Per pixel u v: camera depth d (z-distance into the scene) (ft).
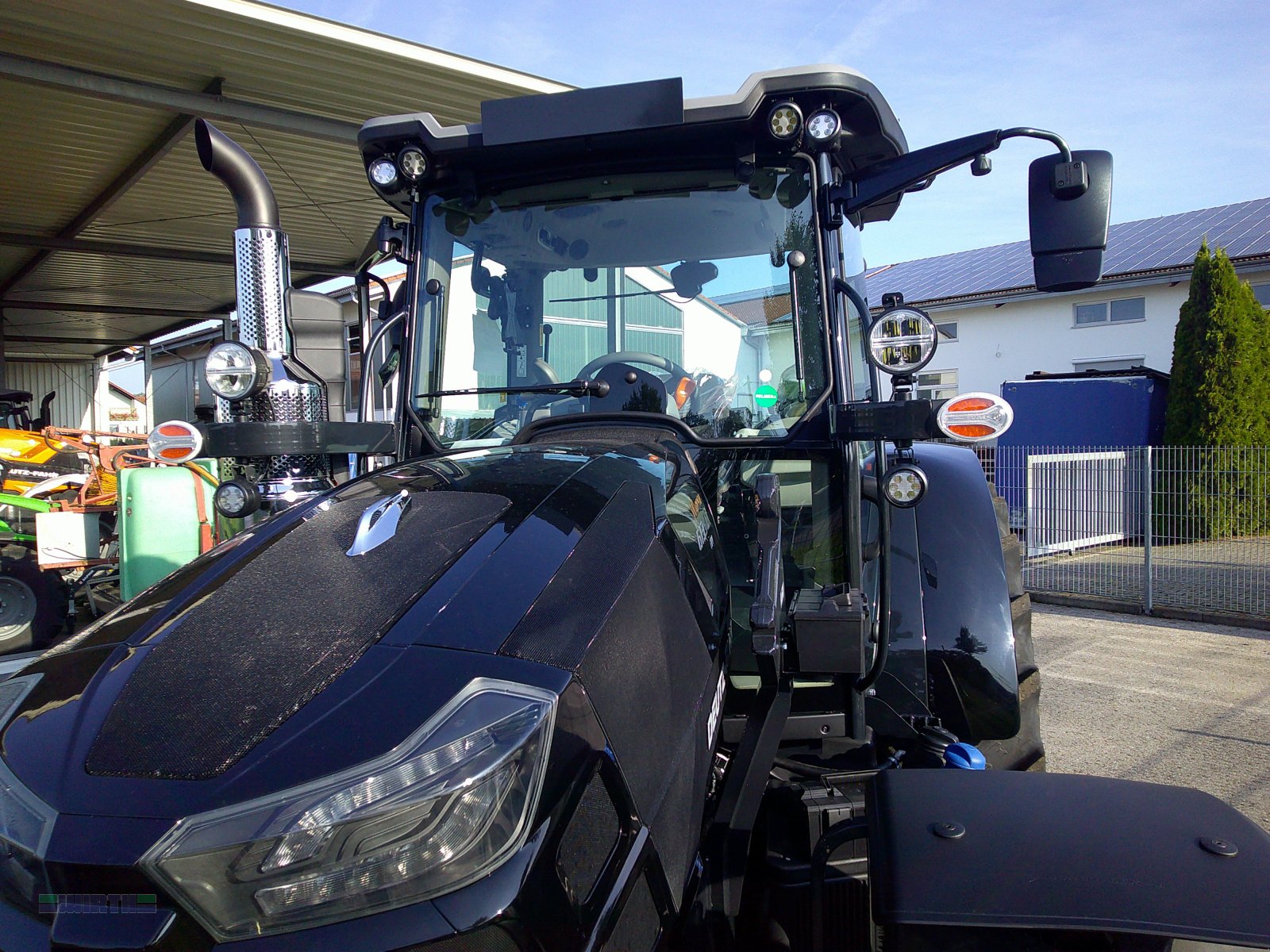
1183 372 39.09
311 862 3.24
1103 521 28.66
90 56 21.80
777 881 6.24
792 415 7.95
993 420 6.90
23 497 21.20
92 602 22.40
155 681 3.89
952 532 8.99
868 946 6.16
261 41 21.21
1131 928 4.19
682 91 7.73
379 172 8.42
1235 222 54.19
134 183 31.94
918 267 72.28
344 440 7.36
